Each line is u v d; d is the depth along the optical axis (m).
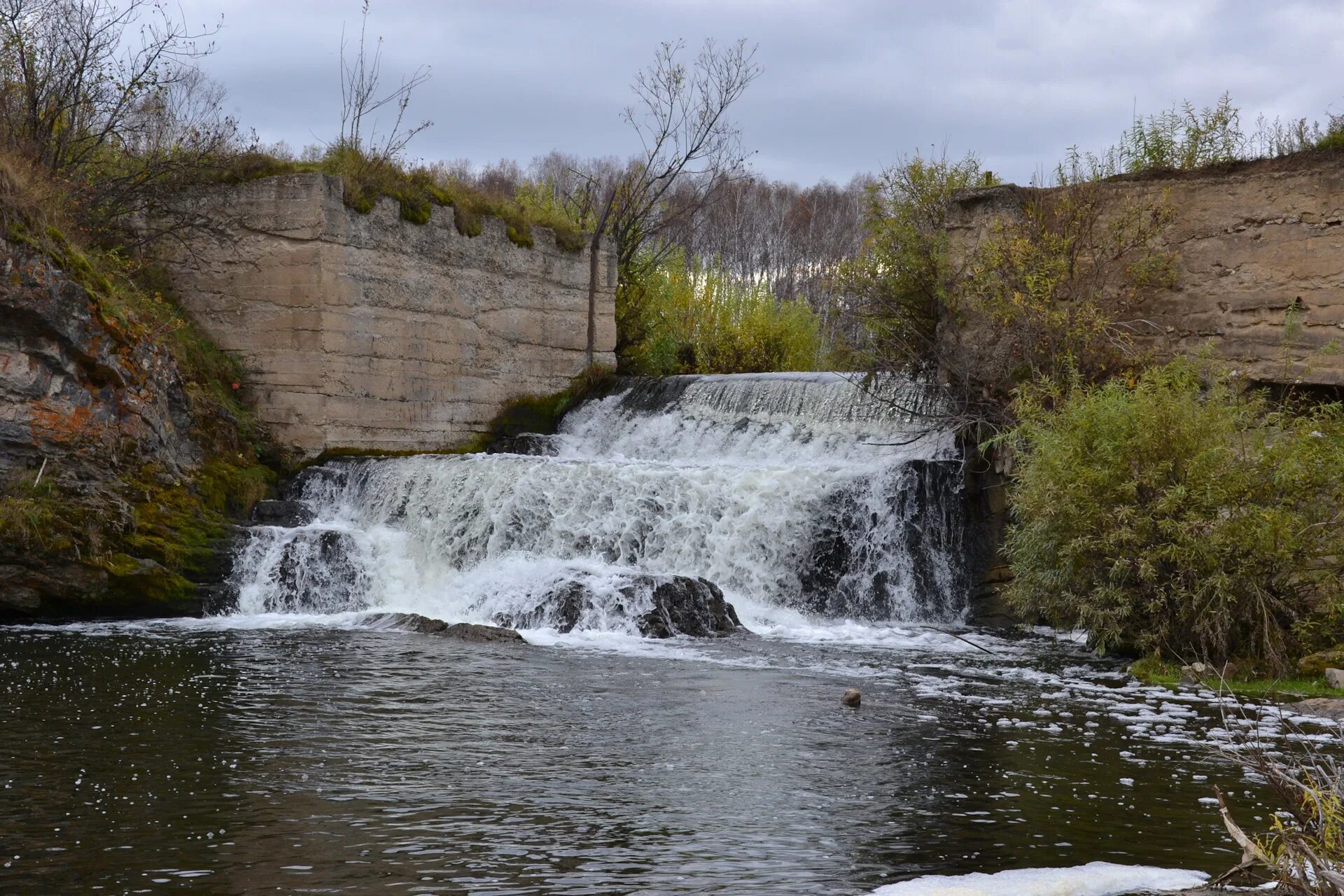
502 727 10.41
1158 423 14.86
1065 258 20.33
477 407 26.11
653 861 6.91
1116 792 8.59
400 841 7.21
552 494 20.28
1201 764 9.52
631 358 33.19
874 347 23.31
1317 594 14.31
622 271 33.44
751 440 24.09
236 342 23.25
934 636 17.23
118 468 18.78
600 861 6.89
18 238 17.36
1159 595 14.66
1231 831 6.62
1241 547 14.00
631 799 8.21
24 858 6.79
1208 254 19.80
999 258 20.56
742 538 19.23
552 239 27.95
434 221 24.94
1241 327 19.41
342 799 8.09
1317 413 17.89
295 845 7.10
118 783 8.38
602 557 19.77
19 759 9.00
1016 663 14.97
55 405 17.86
